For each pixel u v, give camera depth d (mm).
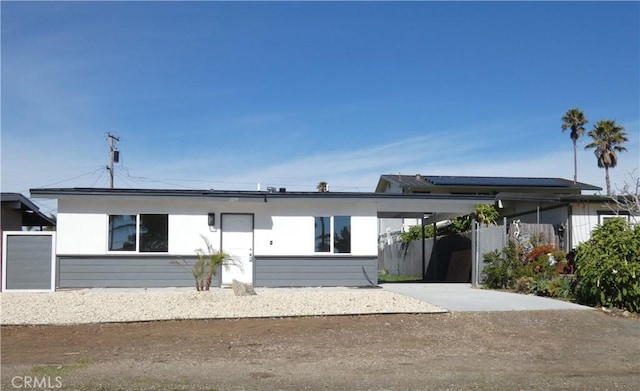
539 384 8367
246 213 20766
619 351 10734
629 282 14555
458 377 8727
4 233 19750
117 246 20172
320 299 15859
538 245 21328
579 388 8188
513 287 19531
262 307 14680
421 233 32438
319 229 20938
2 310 14164
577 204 23500
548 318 13828
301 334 12031
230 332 12203
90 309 14344
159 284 20141
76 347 10852
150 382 8398
